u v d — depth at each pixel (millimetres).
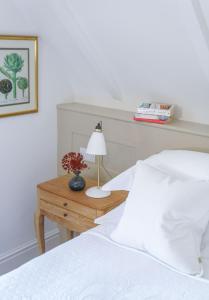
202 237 1761
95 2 2223
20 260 2965
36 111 2855
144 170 1924
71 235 2770
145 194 1803
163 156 2129
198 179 1869
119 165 2742
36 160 2963
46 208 2568
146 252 1744
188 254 1634
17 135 2779
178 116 2590
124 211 1858
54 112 3016
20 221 2938
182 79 2355
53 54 2877
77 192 2490
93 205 2301
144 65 2445
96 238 1884
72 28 2500
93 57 2623
